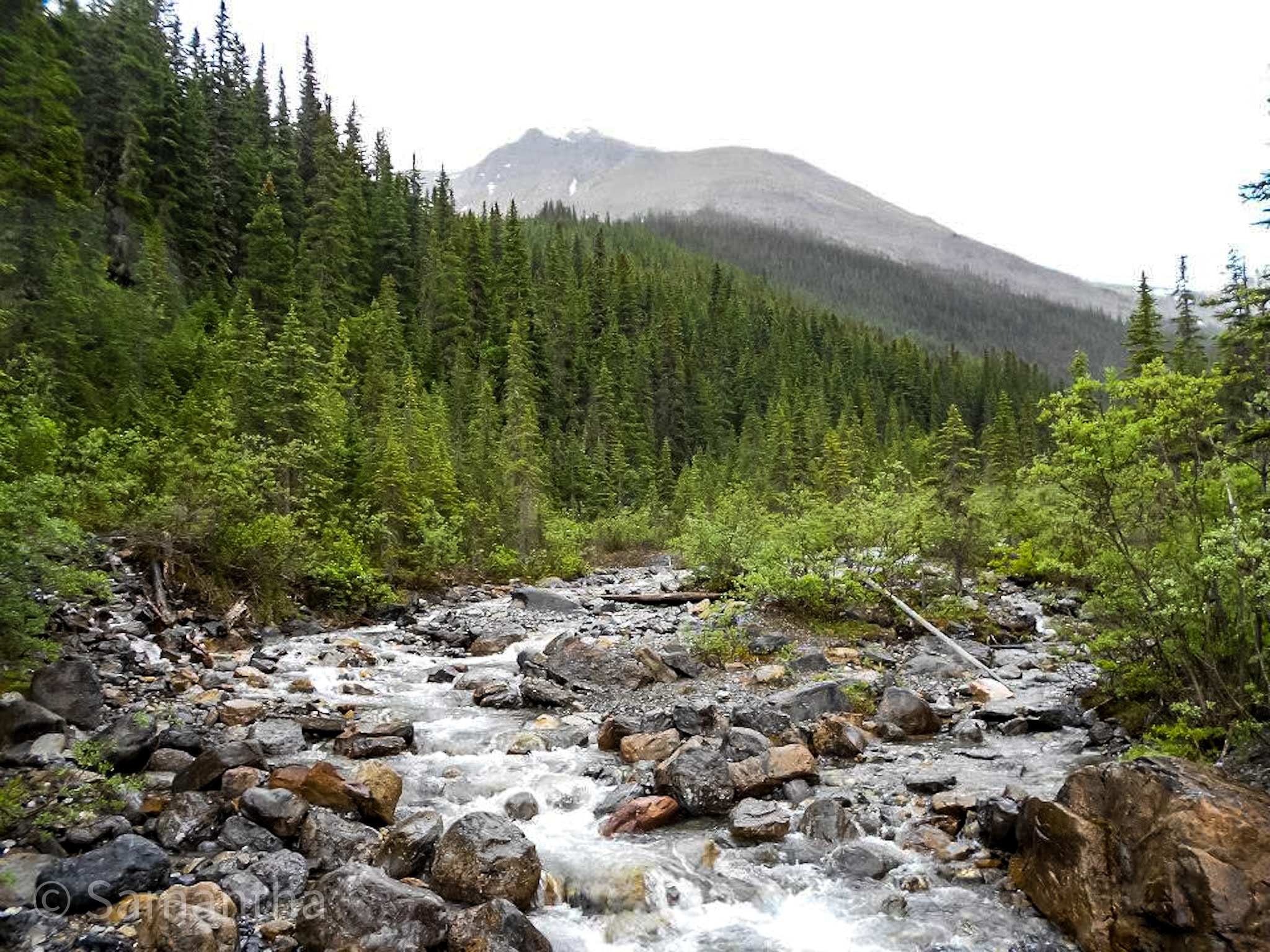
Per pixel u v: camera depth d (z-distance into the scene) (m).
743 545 23.47
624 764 10.62
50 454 13.73
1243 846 6.00
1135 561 10.40
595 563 42.03
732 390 105.19
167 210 51.94
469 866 7.07
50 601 12.20
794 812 9.06
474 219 92.75
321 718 11.64
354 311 65.81
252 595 18.28
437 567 30.06
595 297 101.50
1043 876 7.02
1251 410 9.97
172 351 35.09
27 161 31.25
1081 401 10.38
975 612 19.47
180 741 9.64
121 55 54.72
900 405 112.94
